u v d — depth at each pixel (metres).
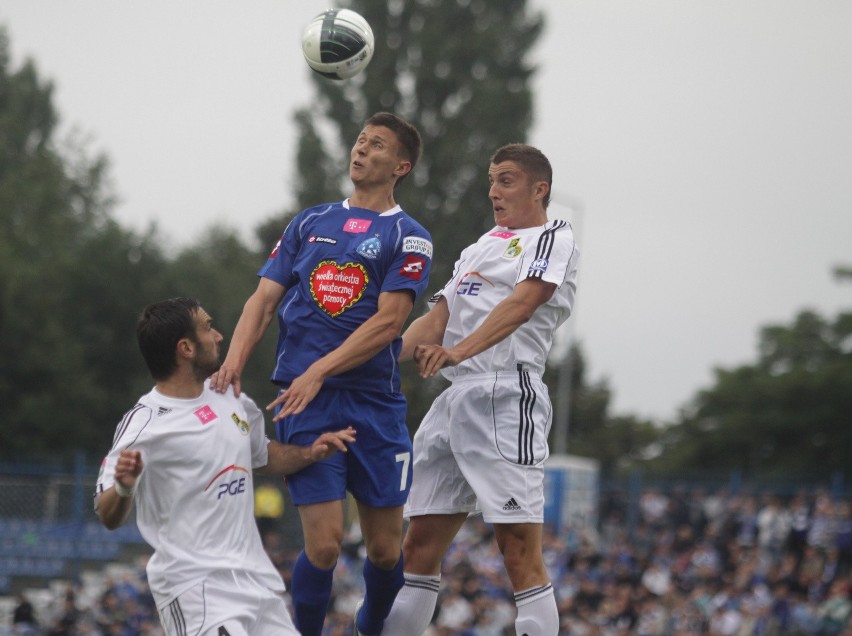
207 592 9.00
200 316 9.34
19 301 64.75
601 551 41.75
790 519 40.34
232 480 9.31
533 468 10.98
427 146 63.06
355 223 10.13
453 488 11.29
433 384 37.72
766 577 36.66
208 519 9.17
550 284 10.54
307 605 10.05
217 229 94.25
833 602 34.38
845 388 79.25
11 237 77.19
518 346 11.01
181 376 9.30
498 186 11.29
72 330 69.94
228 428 9.38
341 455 10.05
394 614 11.27
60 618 32.78
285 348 10.13
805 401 80.62
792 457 79.94
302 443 10.02
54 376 64.38
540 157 11.34
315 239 10.14
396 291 9.84
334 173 63.81
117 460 8.98
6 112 94.69
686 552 39.50
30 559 38.56
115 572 38.25
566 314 11.28
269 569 9.43
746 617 33.88
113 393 69.00
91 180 92.12
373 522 10.32
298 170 63.69
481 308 11.03
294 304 10.12
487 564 39.03
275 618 9.34
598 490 44.62
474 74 64.56
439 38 63.62
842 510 39.88
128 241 72.81
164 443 9.09
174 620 9.05
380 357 10.09
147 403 9.26
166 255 74.75
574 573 37.50
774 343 90.62
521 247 11.02
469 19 65.62
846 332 88.69
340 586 35.28
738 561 38.56
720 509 43.03
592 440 96.69
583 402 99.19
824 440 80.06
